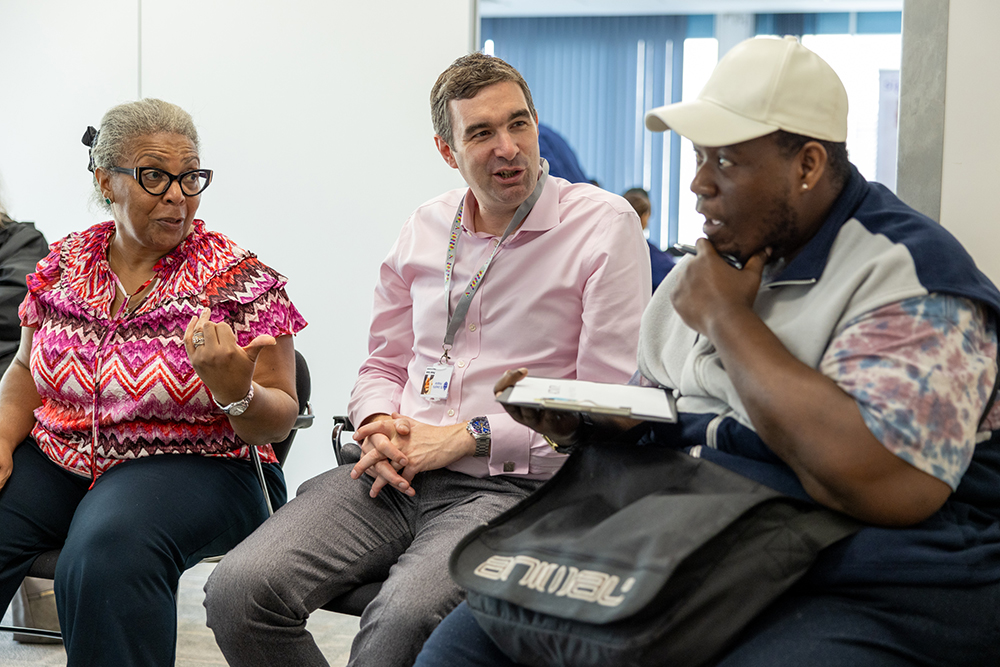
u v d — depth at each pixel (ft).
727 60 4.02
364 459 5.72
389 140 11.03
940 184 8.12
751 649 3.50
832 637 3.49
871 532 3.60
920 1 8.05
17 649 7.96
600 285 5.61
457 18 10.71
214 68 11.54
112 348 6.14
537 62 17.80
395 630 4.74
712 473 3.88
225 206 11.64
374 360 6.68
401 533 5.75
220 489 6.12
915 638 3.54
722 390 4.14
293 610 5.24
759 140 3.83
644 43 17.53
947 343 3.51
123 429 6.17
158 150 6.03
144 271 6.43
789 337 3.88
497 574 3.80
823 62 3.93
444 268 6.21
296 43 11.25
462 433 5.65
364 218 11.17
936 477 3.45
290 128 11.34
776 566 3.51
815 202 3.94
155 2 11.68
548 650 3.60
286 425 6.21
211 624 5.27
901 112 8.21
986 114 7.95
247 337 6.25
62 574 5.49
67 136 12.12
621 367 5.57
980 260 8.06
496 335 5.92
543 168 6.15
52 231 12.33
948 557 3.54
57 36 12.06
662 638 3.34
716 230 4.01
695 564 3.43
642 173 17.62
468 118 5.70
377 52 11.00
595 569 3.53
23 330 6.71
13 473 6.33
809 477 3.64
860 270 3.73
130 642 5.41
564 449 5.00
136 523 5.55
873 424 3.43
